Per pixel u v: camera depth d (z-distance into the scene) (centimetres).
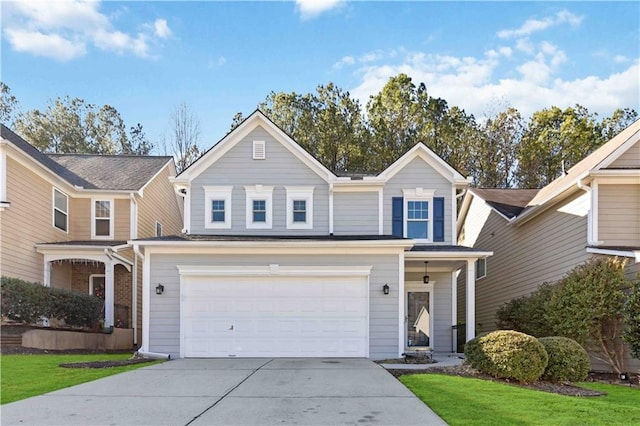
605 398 843
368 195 1655
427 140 3288
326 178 1648
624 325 1178
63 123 4278
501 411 655
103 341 1612
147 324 1311
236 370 1031
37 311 1401
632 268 1202
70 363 1114
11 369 1016
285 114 3303
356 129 3328
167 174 2422
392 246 1335
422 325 1622
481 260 2248
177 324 1313
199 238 1428
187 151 3500
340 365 1122
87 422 586
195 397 732
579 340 1182
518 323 1486
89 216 2000
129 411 640
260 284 1333
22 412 635
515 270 1878
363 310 1327
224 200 1641
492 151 3522
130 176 2144
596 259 1259
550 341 1011
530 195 2189
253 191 1642
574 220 1443
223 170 1650
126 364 1127
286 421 589
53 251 1739
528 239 1778
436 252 1405
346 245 1326
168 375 954
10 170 1575
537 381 967
